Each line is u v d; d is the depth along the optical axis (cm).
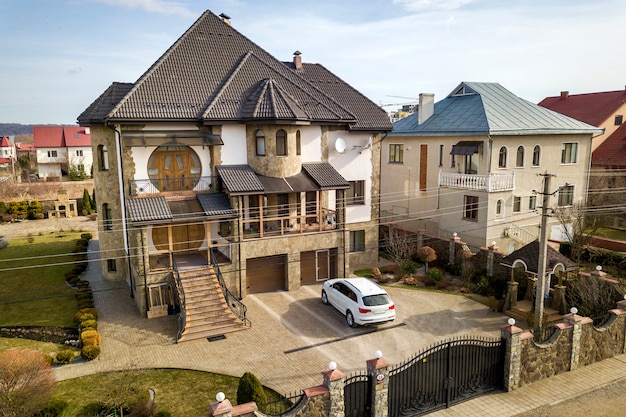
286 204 2839
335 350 1991
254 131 2673
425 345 2034
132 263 2514
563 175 3625
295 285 2745
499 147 3228
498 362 1628
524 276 2550
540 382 1688
